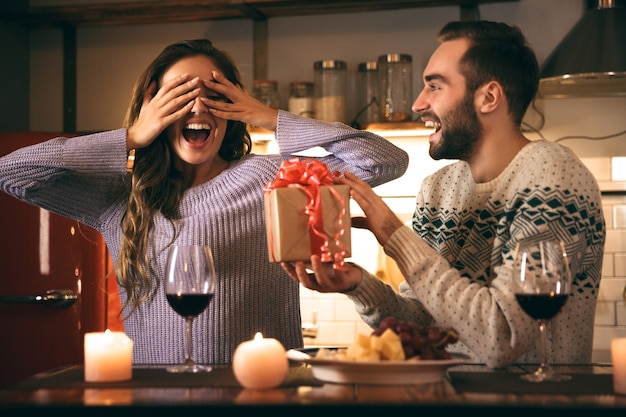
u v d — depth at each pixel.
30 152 2.04
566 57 3.35
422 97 2.00
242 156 2.22
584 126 3.75
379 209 1.75
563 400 1.28
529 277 1.50
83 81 4.18
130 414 1.27
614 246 3.69
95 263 3.26
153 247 2.00
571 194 1.73
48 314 3.26
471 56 1.92
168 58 2.13
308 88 3.82
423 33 3.88
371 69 3.76
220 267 1.97
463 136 1.94
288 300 2.08
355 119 3.80
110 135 2.02
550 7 3.78
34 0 4.18
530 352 1.80
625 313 3.66
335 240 1.63
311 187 1.62
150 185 2.03
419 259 1.69
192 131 2.12
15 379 3.26
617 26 3.36
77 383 1.50
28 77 4.20
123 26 4.14
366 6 3.83
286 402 1.26
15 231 3.25
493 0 3.76
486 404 1.24
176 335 1.97
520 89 1.93
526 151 1.90
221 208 2.01
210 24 4.06
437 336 1.49
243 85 2.25
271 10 3.87
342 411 1.25
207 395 1.34
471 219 1.98
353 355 1.46
